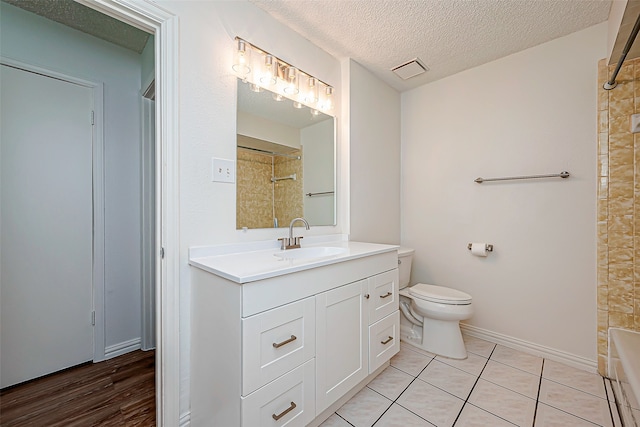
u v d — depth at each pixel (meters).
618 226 1.68
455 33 1.86
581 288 1.83
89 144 1.89
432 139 2.53
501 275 2.16
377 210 2.44
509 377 1.71
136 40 1.96
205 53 1.40
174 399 1.28
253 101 1.63
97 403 1.48
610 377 1.65
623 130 1.67
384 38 1.92
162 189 1.27
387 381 1.67
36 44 1.69
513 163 2.10
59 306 1.77
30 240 1.67
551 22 1.75
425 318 2.09
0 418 1.37
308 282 1.23
